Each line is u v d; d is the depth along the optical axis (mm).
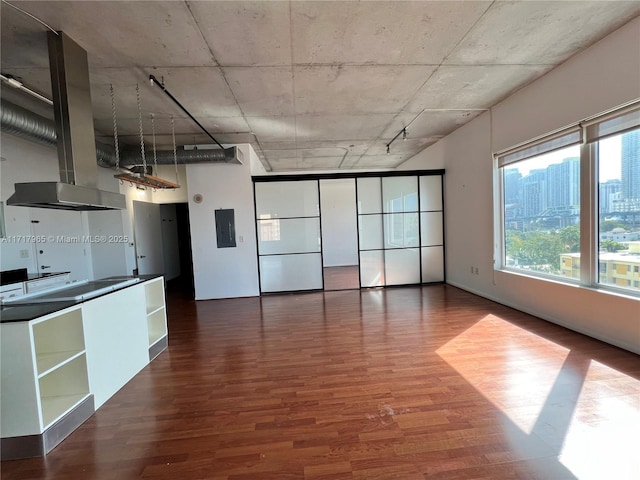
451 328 3686
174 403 2367
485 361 2793
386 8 2303
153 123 4516
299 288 6141
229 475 1639
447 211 6074
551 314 3678
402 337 3484
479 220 5012
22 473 1699
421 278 6305
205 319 4598
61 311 2033
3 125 3131
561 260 3611
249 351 3326
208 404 2332
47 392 2207
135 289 2918
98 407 2326
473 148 5020
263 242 6055
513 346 3072
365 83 3512
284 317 4512
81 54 2678
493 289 4762
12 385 1791
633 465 1586
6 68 2941
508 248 4559
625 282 2910
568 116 3205
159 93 3561
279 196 6039
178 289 7062
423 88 3713
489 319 3934
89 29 2428
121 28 2426
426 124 5102
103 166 5207
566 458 1648
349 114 4438
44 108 3912
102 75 3139
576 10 2400
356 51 2863
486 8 2340
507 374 2541
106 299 2488
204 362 3098
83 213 5172
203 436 1964
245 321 4410
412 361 2877
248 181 5828
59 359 2076
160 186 4152
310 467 1674
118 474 1673
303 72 3201
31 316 1838
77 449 1879
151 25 2398
